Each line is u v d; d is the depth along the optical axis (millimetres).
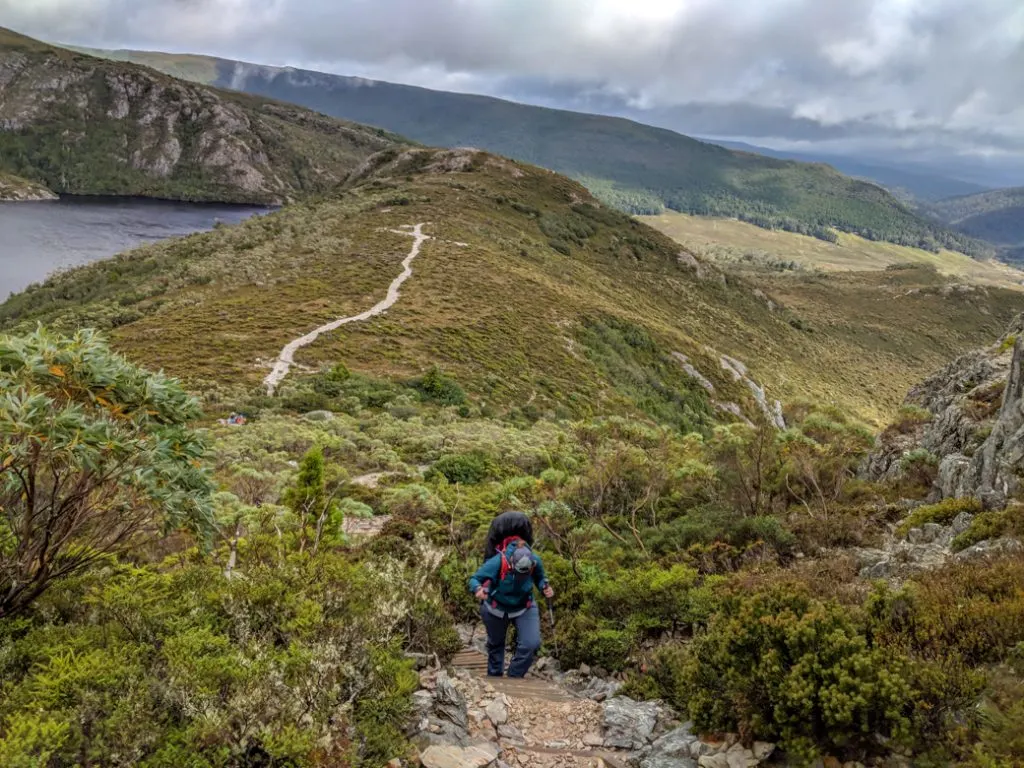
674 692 5430
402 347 44281
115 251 131750
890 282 189375
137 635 4266
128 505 4648
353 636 4488
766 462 13703
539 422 33938
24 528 4363
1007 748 3479
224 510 8812
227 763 3498
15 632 4285
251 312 47812
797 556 9586
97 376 4371
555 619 7660
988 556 6488
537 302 59562
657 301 89750
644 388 52281
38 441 3902
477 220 89000
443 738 4301
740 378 63750
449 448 23172
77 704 3416
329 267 61375
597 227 111312
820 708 4031
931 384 24094
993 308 156625
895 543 9273
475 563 8648
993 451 10039
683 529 10680
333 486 15477
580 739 4766
